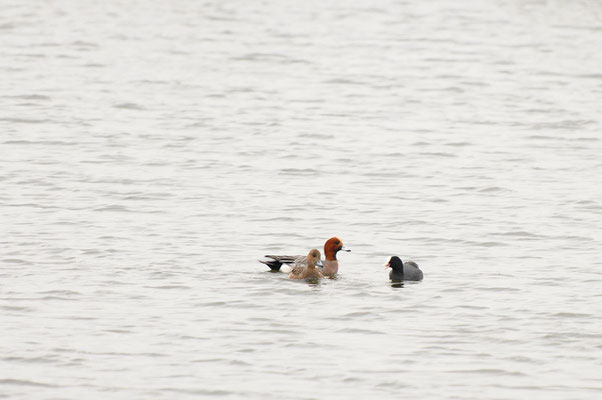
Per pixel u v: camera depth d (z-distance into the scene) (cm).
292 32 6812
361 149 3900
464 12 7650
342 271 2394
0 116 4331
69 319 2020
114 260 2430
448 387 1733
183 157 3700
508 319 2050
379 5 7962
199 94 4938
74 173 3403
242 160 3678
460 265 2450
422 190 3272
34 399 1670
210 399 1683
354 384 1742
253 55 6016
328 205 3062
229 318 2041
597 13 7581
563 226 2828
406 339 1944
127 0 8025
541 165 3634
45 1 7875
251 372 1784
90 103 4653
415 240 2688
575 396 1703
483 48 6309
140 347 1886
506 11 7688
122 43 6300
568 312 2092
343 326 2005
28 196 3084
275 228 2789
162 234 2694
